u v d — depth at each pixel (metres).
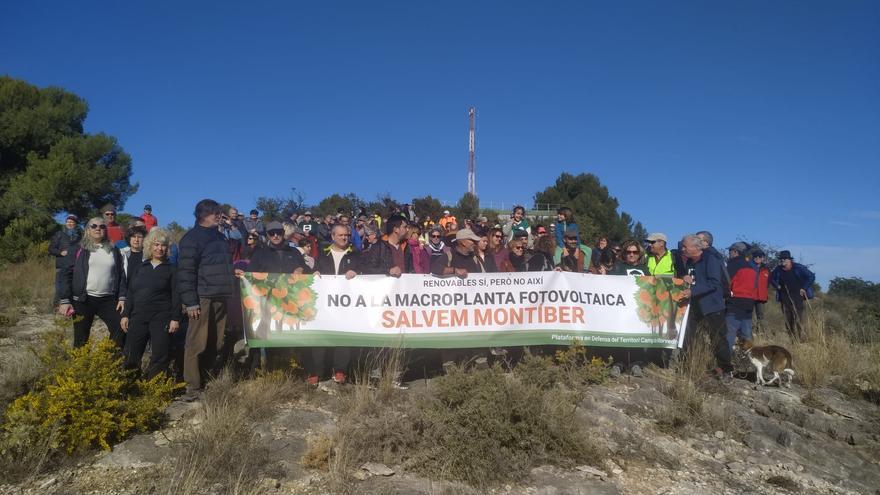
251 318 6.79
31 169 31.69
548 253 8.26
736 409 6.86
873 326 12.10
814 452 6.17
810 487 5.49
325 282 7.03
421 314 7.22
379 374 6.71
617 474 5.28
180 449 5.00
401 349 7.13
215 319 6.62
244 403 5.94
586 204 56.06
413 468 5.05
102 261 6.63
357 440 5.22
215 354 6.79
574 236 9.17
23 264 19.77
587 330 7.63
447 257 7.80
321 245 12.74
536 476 5.07
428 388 6.41
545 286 7.56
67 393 5.16
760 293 11.42
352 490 4.62
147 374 6.40
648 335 7.74
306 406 6.23
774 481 5.48
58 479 4.73
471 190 49.66
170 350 6.89
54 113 34.31
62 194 31.30
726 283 8.21
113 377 5.56
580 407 6.45
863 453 6.40
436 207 39.78
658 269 8.11
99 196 33.72
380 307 7.12
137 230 6.95
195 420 5.76
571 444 5.41
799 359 8.76
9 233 22.17
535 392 5.89
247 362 7.63
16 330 9.51
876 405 7.84
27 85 35.12
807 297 11.48
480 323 7.36
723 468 5.66
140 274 6.29
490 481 4.90
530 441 5.30
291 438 5.48
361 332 7.04
